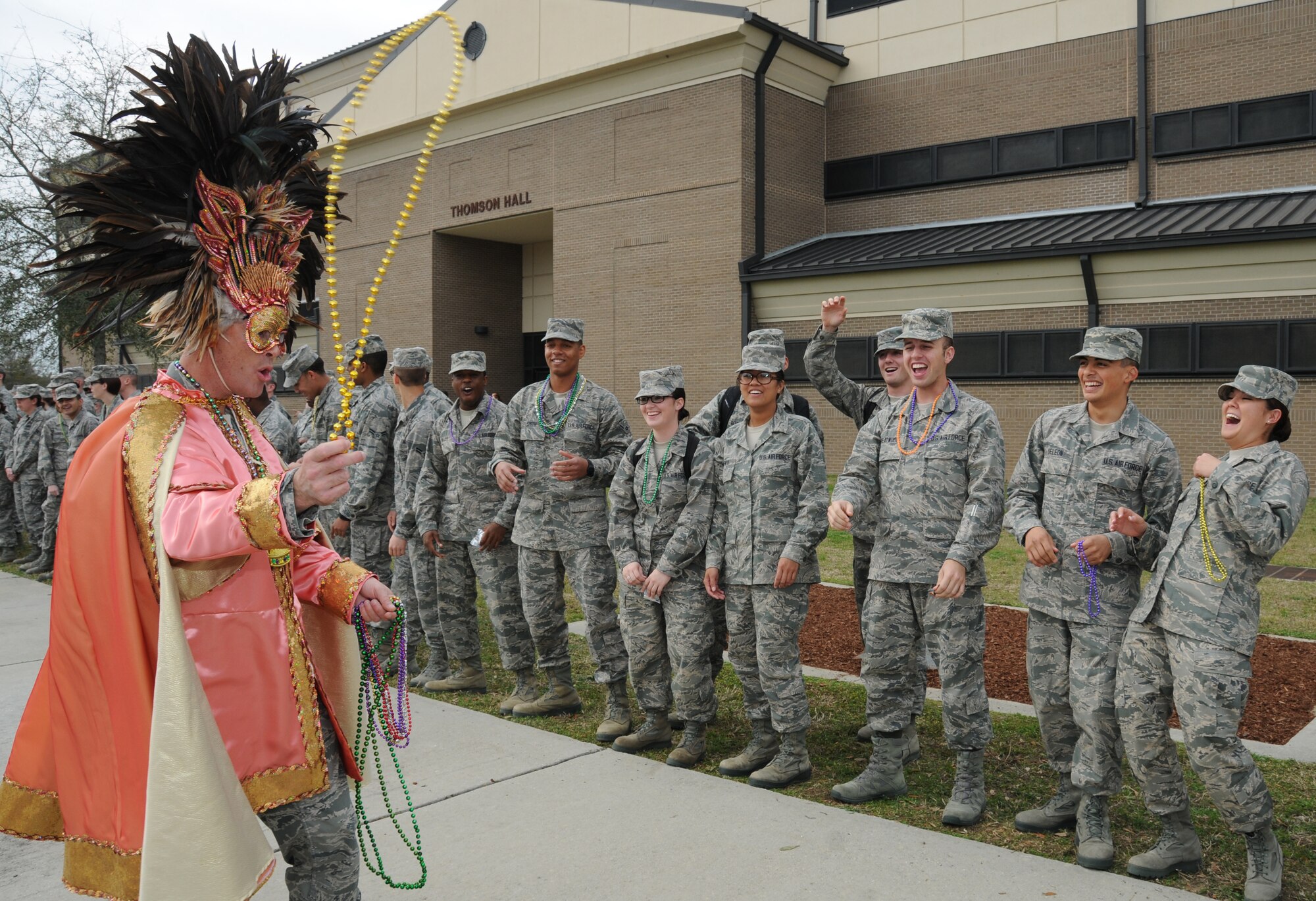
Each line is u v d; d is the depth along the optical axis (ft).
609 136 72.84
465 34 80.53
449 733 17.06
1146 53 61.00
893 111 70.74
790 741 14.70
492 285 89.92
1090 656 12.26
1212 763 10.83
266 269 7.81
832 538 38.55
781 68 68.90
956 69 68.23
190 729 6.66
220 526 6.70
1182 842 11.64
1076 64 63.77
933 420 13.92
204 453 7.39
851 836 12.65
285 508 6.64
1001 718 17.33
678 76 68.74
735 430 15.33
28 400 38.58
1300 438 50.14
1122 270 53.83
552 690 18.60
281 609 7.61
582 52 73.26
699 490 15.30
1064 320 56.59
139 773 6.83
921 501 13.75
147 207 7.68
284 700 7.48
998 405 58.95
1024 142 65.72
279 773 7.41
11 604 28.89
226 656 7.23
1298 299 49.73
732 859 11.98
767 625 14.49
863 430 14.94
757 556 14.56
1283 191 56.80
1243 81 58.18
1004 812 13.64
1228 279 51.16
